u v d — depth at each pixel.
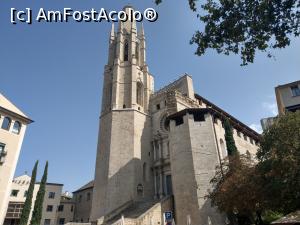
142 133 51.75
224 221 32.44
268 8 12.31
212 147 38.31
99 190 46.62
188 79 56.00
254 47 13.22
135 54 62.84
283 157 23.27
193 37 14.38
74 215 73.94
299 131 24.02
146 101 56.97
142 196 45.38
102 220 38.91
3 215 37.28
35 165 47.81
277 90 41.50
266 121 40.44
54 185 76.44
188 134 39.53
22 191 69.81
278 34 12.52
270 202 24.48
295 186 22.52
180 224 34.56
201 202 33.94
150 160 50.44
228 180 28.38
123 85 56.91
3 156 39.16
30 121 44.72
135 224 31.45
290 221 15.33
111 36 67.94
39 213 44.78
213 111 42.25
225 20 13.38
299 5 12.02
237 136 51.12
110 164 47.06
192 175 36.28
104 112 55.16
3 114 41.22
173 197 38.31
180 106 49.56
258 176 25.89
